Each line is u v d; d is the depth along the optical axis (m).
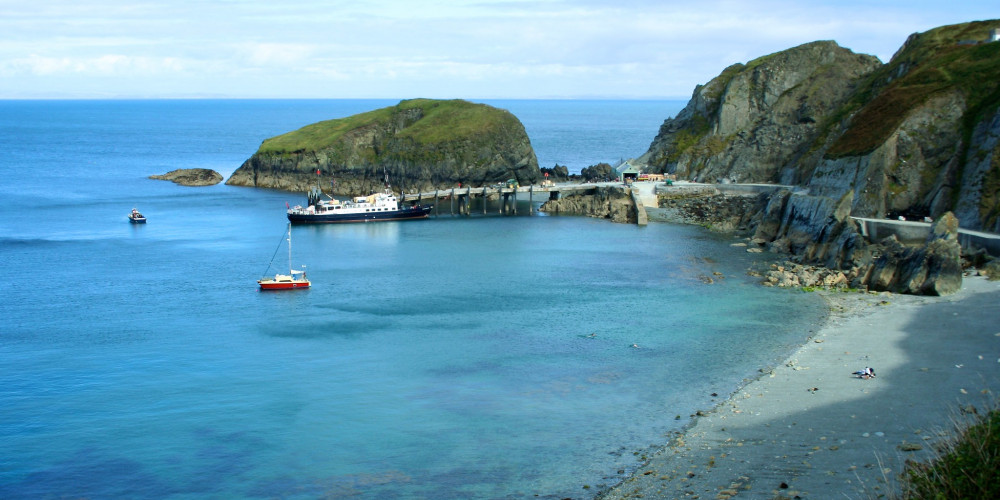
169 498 49.66
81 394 67.75
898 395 60.53
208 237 150.12
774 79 195.00
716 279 107.12
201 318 92.06
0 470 53.66
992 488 33.88
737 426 56.72
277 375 72.06
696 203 168.50
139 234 152.75
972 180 119.75
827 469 47.81
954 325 79.62
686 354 75.25
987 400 58.09
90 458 55.34
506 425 59.66
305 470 52.94
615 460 53.00
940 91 135.12
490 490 49.38
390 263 123.81
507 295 100.75
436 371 72.38
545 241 141.75
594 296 99.12
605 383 68.19
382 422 60.78
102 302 99.69
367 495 49.25
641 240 140.00
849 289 99.31
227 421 61.50
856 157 134.88
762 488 45.97
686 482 48.03
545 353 76.81
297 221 169.88
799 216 128.38
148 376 72.19
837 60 194.75
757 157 184.88
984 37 155.12
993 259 104.12
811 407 59.25
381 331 85.62
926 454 48.06
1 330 87.19
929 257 95.00
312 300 100.12
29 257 128.88
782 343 77.56
